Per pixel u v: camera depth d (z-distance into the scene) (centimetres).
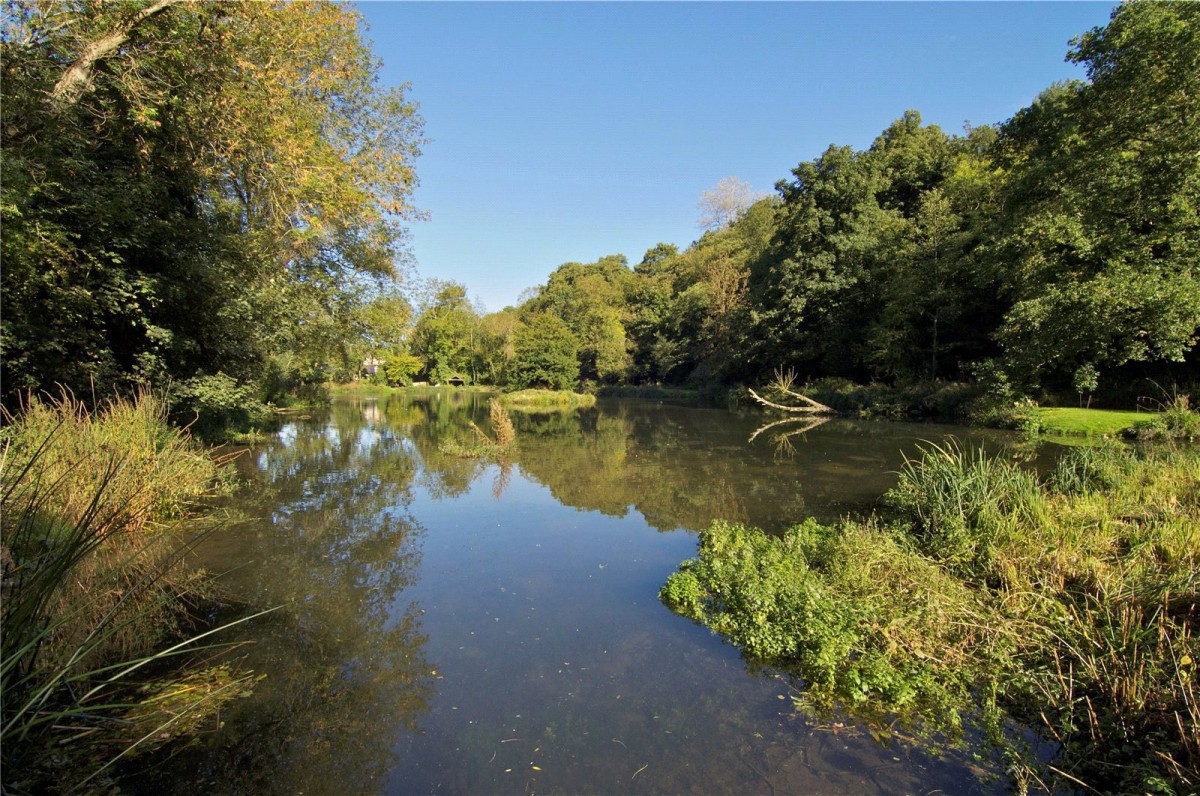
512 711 409
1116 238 1631
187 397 1163
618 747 370
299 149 1239
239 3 1003
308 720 391
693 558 751
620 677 457
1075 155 1728
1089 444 1491
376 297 2164
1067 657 425
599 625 553
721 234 5081
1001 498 711
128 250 1006
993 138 3294
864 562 589
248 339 1427
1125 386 1959
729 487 1174
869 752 363
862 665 437
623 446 1830
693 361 4847
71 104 860
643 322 5562
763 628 500
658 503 1053
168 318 1137
